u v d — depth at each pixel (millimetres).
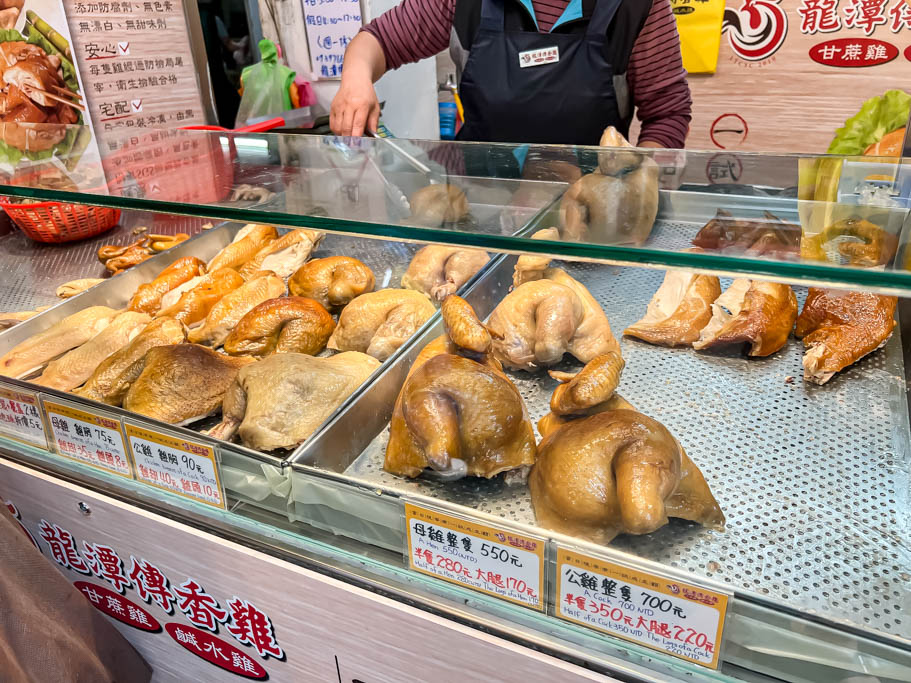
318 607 1057
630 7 2053
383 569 977
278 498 1036
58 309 1559
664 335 1313
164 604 1298
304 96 3201
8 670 1036
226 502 1086
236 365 1351
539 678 891
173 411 1234
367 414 1151
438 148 1320
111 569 1334
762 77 3318
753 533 891
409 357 1257
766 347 1248
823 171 985
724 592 723
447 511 864
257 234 1844
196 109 2928
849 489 956
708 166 1062
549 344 1192
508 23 2215
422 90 3627
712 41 3307
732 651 757
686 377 1226
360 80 2137
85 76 2424
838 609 781
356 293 1533
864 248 747
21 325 1489
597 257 829
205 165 1297
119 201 1149
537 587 850
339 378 1202
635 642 818
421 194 1048
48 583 1181
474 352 1090
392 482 1038
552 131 2326
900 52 3020
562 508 877
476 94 2334
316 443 1045
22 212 1807
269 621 1148
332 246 1818
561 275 1373
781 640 720
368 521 972
